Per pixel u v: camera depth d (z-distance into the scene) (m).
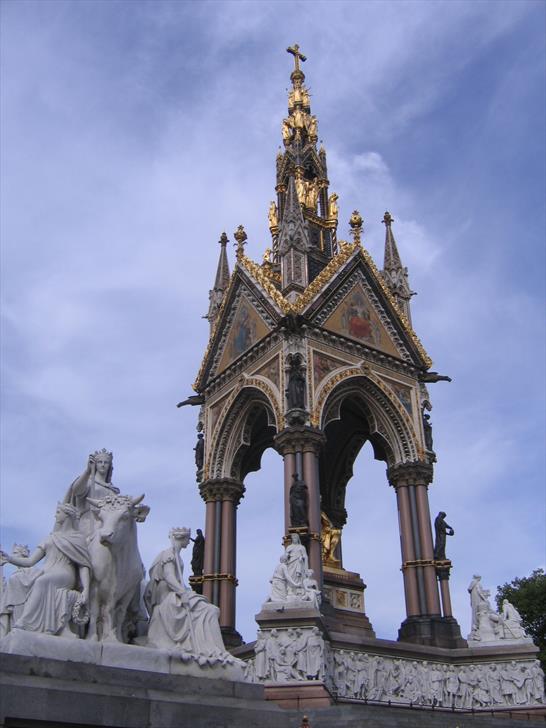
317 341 43.50
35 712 9.14
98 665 10.28
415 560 41.44
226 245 56.84
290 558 33.72
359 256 47.84
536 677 36.72
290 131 58.84
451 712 35.47
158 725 9.97
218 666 11.57
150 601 11.99
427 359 48.06
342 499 50.03
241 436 46.59
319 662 30.75
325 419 42.25
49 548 11.05
